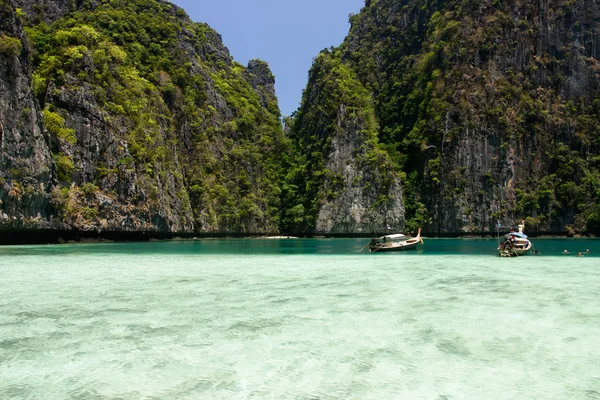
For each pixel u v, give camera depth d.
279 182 105.94
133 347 11.85
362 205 94.38
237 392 9.16
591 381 9.71
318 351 11.55
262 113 115.25
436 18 109.31
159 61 92.88
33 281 22.78
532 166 91.44
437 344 12.09
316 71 118.00
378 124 109.81
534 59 97.75
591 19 99.38
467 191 90.50
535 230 87.19
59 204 56.25
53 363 10.71
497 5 99.62
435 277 24.77
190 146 90.75
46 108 62.38
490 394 9.09
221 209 89.06
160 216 73.00
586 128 93.88
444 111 95.88
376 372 10.17
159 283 22.38
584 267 29.97
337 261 35.25
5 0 52.53
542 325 13.90
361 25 130.12
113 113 70.50
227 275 25.70
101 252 43.62
